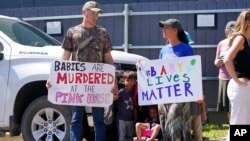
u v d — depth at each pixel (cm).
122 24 764
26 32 564
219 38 741
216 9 740
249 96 417
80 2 886
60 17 779
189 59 442
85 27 466
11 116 519
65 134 502
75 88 467
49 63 516
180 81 445
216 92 746
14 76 519
